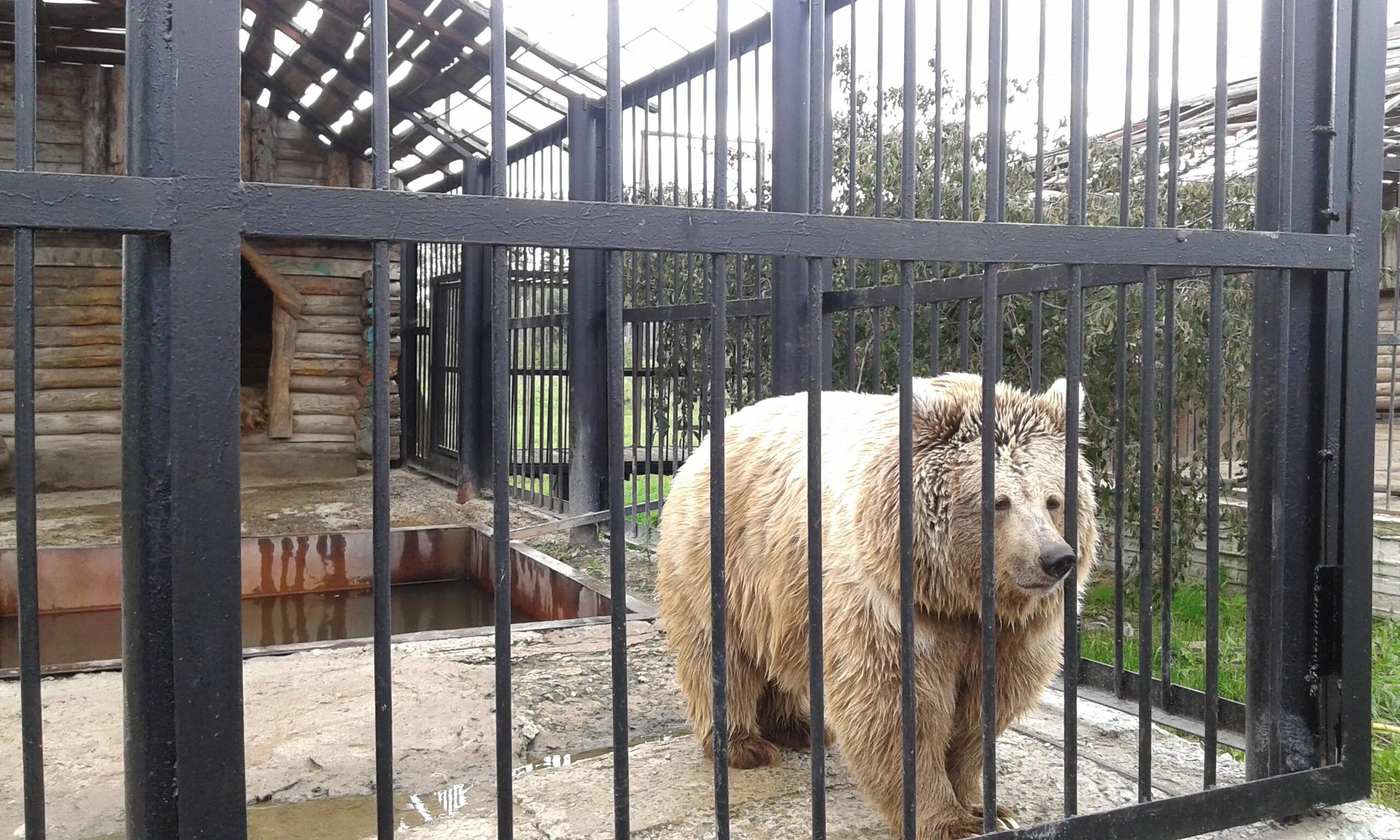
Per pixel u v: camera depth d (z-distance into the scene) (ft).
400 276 43.04
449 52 28.19
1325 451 10.27
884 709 9.59
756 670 12.25
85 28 32.89
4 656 22.56
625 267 27.32
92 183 5.82
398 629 24.79
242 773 6.42
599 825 10.55
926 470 9.42
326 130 39.27
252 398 41.01
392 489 37.58
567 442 35.42
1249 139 26.73
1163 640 13.43
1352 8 10.07
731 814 10.78
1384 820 10.55
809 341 7.83
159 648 6.41
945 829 9.60
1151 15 9.23
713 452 7.70
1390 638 20.48
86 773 12.29
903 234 7.95
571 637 18.11
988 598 8.50
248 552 26.89
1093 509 10.15
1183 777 11.72
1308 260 9.80
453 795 12.02
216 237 6.11
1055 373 21.48
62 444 37.19
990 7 8.30
